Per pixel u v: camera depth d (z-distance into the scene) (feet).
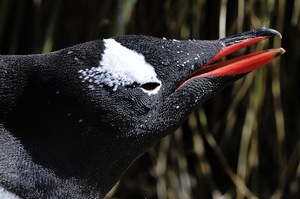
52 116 15.52
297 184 32.53
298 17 29.63
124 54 16.33
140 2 28.76
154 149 31.53
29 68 15.44
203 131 31.68
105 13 28.02
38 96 15.46
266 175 32.60
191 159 32.22
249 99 30.45
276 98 30.66
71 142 15.72
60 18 28.32
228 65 18.15
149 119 16.83
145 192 31.99
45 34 28.19
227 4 28.96
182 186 31.73
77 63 15.72
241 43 18.45
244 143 30.91
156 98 16.92
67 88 15.55
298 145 32.12
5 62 15.42
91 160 16.08
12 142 15.19
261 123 31.53
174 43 17.57
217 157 32.63
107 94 15.97
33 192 15.14
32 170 15.19
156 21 29.14
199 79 17.78
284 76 31.14
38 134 15.44
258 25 28.71
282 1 28.81
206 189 32.27
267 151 32.19
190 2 28.76
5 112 15.26
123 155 16.74
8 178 14.76
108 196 31.30
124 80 16.17
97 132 15.97
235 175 31.60
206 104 31.32
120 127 16.24
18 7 28.04
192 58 17.67
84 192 16.22
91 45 16.07
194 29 28.86
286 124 32.07
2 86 15.20
